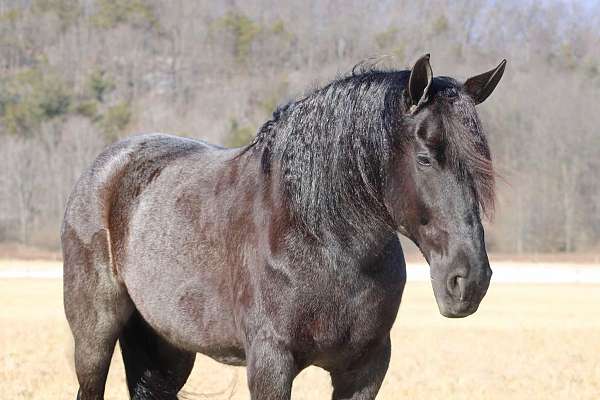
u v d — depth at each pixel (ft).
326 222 17.76
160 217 21.17
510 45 298.56
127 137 24.40
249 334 18.56
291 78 294.05
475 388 40.55
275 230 18.26
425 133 16.25
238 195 19.51
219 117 271.28
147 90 325.21
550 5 313.94
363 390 18.85
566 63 291.17
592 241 205.98
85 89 311.47
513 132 198.49
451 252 15.90
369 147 17.21
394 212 16.96
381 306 18.21
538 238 204.85
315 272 17.83
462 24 296.51
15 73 324.80
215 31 345.92
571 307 99.25
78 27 371.76
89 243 22.77
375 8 303.89
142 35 362.53
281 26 335.47
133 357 23.25
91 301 22.76
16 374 42.55
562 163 207.51
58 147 235.61
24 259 193.06
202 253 20.06
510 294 118.93
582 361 52.31
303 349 18.10
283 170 18.45
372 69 18.44
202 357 50.78
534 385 41.93
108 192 22.79
